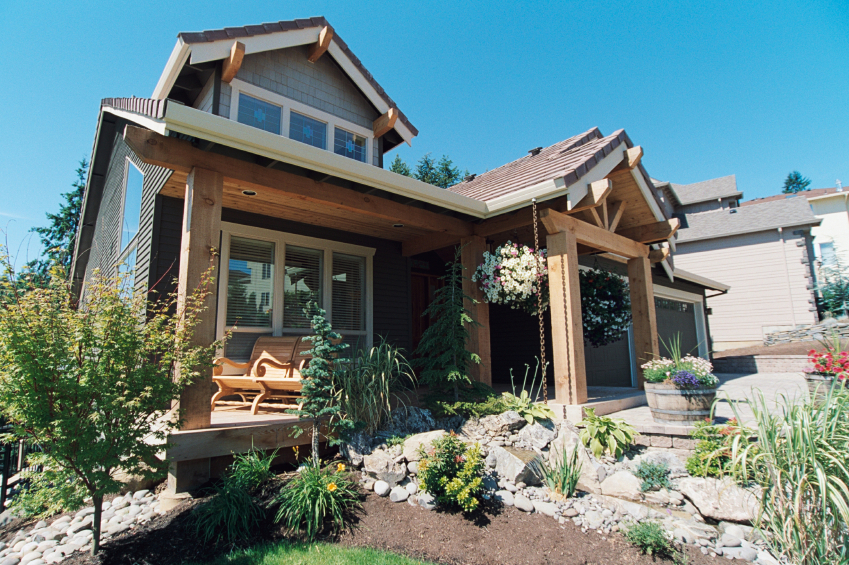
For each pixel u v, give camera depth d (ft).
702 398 14.78
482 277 20.38
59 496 9.96
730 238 61.87
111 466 10.43
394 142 30.12
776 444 10.41
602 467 13.64
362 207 17.24
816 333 49.08
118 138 31.09
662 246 25.93
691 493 12.09
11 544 11.53
